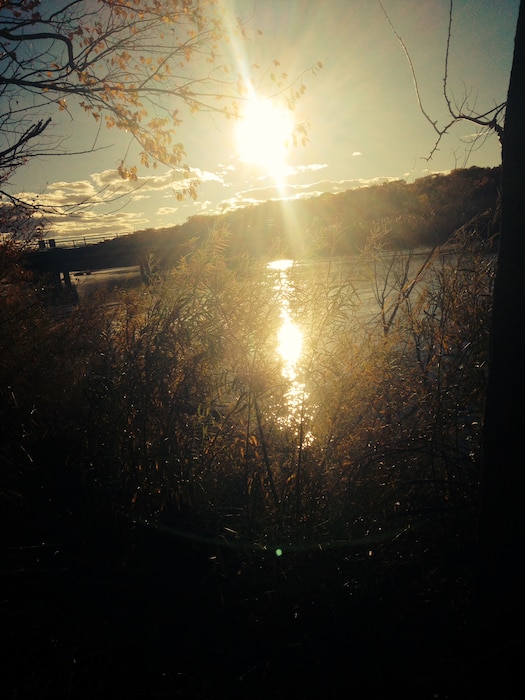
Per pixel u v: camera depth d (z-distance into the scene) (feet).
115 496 14.71
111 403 15.97
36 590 12.44
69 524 14.30
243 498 14.88
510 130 9.57
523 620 9.93
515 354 9.69
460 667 10.41
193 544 13.55
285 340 16.52
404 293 18.06
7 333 19.72
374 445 15.65
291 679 10.89
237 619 11.96
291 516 13.51
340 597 12.00
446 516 13.19
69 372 18.75
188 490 14.58
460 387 15.83
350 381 15.89
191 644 11.51
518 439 9.71
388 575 12.26
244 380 16.05
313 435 15.61
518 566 9.89
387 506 13.91
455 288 17.06
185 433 16.07
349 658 11.00
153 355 16.46
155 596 12.52
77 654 11.25
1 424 17.20
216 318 16.34
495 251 17.54
